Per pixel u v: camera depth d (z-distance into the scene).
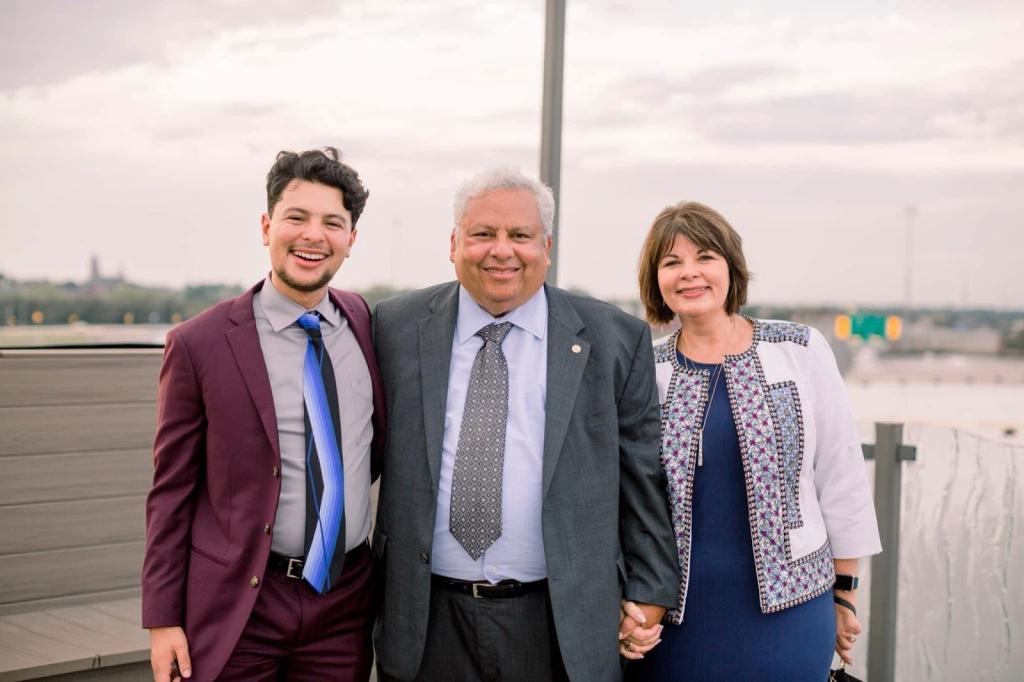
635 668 2.04
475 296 1.85
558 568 1.78
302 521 1.73
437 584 1.83
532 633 1.81
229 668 1.73
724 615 1.91
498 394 1.83
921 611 2.81
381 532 1.90
